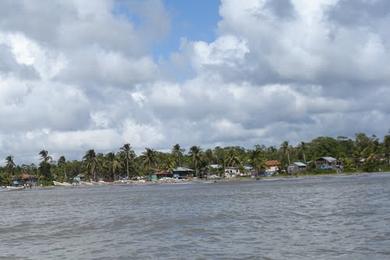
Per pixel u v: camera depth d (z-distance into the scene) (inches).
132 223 1969.7
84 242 1461.6
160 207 2866.6
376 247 1087.6
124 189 7086.6
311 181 6067.9
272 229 1539.1
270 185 5541.3
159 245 1302.9
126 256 1149.7
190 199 3587.6
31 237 1683.1
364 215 1772.9
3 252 1325.0
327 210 2081.7
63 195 6038.4
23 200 5123.0
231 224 1750.7
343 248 1100.5
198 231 1581.0
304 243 1207.6
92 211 2856.8
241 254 1099.9
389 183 4254.4
